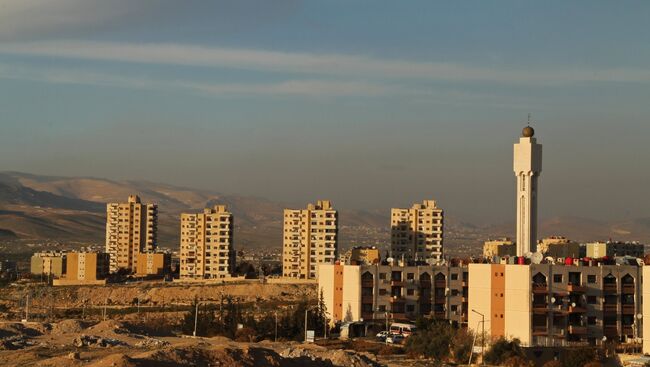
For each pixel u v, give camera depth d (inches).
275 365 7199.8
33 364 7293.3
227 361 7012.8
